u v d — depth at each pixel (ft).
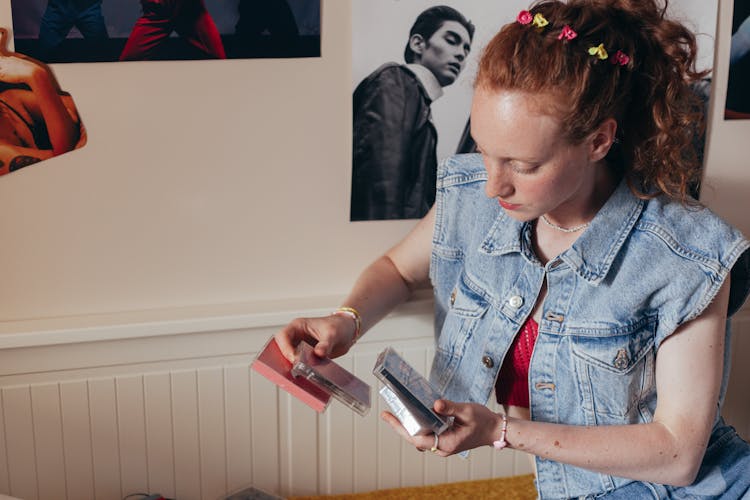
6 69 5.30
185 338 5.88
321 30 5.77
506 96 3.61
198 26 5.53
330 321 4.61
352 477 6.53
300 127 5.91
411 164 6.14
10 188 5.53
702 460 4.43
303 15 5.69
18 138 5.44
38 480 5.88
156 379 5.91
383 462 6.56
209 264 6.00
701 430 4.07
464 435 3.91
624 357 4.32
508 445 4.01
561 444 4.00
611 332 4.32
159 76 5.57
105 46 5.41
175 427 6.05
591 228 4.28
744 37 6.39
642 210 4.29
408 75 5.95
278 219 6.05
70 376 5.76
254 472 6.31
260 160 5.90
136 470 6.05
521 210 3.91
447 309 5.13
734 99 6.50
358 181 6.07
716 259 4.16
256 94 5.76
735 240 4.18
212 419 6.10
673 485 4.17
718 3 6.25
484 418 3.97
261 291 6.16
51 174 5.57
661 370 4.27
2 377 5.65
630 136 4.09
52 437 5.84
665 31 3.92
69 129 5.51
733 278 4.33
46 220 5.65
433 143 6.14
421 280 5.30
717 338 4.19
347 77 5.90
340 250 6.24
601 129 3.78
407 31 5.87
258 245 6.06
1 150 5.43
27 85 5.36
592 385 4.40
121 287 5.89
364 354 6.28
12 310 5.74
